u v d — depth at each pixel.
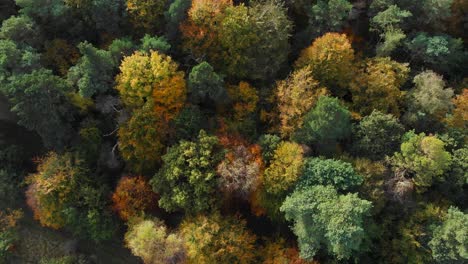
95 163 45.41
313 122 39.75
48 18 45.25
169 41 44.69
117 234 47.72
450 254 38.41
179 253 39.94
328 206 37.47
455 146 42.06
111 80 42.69
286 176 39.94
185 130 41.66
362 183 40.09
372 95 43.34
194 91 41.44
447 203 42.34
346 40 43.00
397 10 44.47
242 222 42.81
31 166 48.97
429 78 42.69
